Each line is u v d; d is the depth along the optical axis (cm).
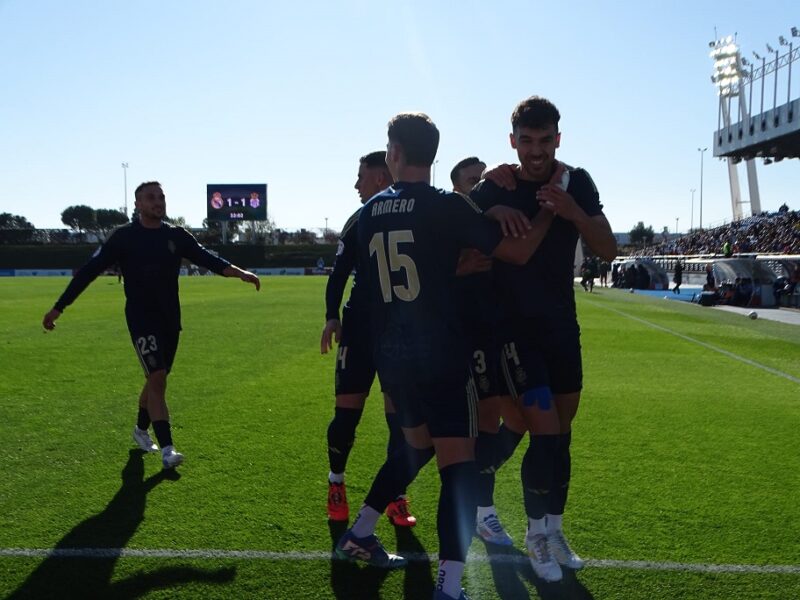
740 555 308
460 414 257
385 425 552
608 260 308
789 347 1099
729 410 618
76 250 6097
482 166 379
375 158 355
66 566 292
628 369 862
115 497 378
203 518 348
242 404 625
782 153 3388
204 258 468
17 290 2803
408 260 254
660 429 545
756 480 416
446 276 259
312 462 446
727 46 3828
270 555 305
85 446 482
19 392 676
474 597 272
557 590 278
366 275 288
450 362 255
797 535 331
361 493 388
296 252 6656
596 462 451
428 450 285
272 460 450
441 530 252
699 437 520
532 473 292
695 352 1031
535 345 305
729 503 375
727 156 3584
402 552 313
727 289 2095
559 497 305
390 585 281
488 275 313
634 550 314
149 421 469
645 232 9388
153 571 288
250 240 7931
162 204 443
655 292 2975
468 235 258
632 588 279
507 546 324
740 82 3444
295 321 1477
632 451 480
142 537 323
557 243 306
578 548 316
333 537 327
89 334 1190
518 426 335
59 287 3086
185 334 1220
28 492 385
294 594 271
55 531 329
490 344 316
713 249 4347
